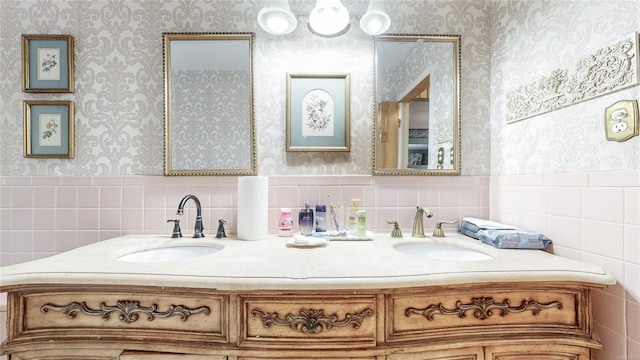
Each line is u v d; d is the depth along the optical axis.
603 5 0.84
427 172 1.32
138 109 1.29
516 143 1.18
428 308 0.77
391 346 0.74
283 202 1.31
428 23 1.34
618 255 0.80
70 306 0.76
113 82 1.28
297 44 1.32
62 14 1.28
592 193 0.88
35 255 1.26
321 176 1.31
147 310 0.75
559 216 0.99
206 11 1.30
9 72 1.26
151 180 1.29
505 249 1.01
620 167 0.80
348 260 0.87
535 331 0.78
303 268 0.79
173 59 1.29
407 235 1.27
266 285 0.71
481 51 1.35
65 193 1.27
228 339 0.74
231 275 0.74
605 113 0.84
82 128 1.28
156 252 1.14
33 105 1.26
